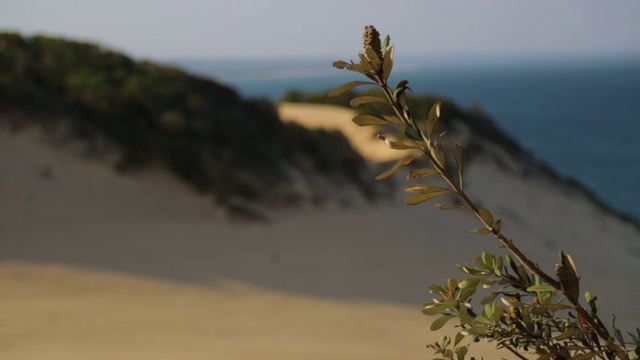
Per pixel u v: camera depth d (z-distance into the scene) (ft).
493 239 88.53
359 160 100.99
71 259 63.16
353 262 70.64
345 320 51.11
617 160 252.42
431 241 81.71
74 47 98.78
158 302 53.26
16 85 84.38
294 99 154.20
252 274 64.23
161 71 102.42
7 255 62.44
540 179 123.85
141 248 67.97
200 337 43.65
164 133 87.04
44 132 81.35
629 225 121.19
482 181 111.75
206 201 79.51
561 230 104.63
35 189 74.23
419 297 61.57
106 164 80.33
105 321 46.52
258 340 43.47
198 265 65.31
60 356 36.52
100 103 86.69
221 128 91.15
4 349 38.11
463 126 126.52
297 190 86.33
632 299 71.15
